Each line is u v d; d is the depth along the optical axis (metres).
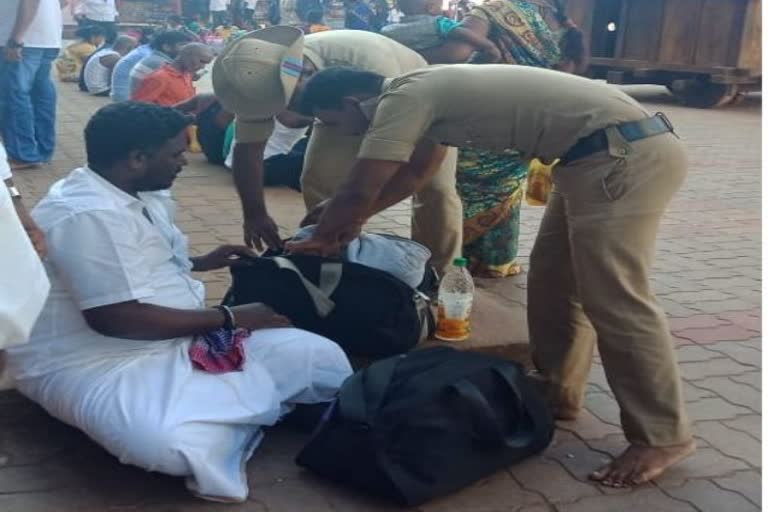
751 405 3.72
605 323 2.94
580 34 5.00
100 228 2.79
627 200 2.85
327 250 3.11
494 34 4.90
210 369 2.97
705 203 7.37
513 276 5.18
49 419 3.32
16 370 2.99
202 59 8.05
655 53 14.09
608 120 2.85
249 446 3.10
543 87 2.90
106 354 2.94
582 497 2.98
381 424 2.81
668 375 2.97
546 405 3.21
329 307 3.49
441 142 3.01
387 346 3.53
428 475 2.84
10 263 2.30
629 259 2.89
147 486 2.93
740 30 13.09
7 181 2.70
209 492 2.80
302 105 3.20
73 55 13.86
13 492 2.87
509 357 3.82
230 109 3.66
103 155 2.86
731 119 12.46
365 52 3.88
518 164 4.82
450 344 3.75
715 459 3.25
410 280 3.65
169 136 2.89
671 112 13.15
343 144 4.08
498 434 2.92
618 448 3.31
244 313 3.18
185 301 3.09
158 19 22.44
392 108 2.89
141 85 8.00
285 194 6.78
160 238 3.00
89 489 2.90
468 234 4.99
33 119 7.28
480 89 2.89
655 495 3.00
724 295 5.12
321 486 2.97
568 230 3.18
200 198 6.64
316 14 16.36
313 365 3.27
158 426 2.75
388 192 3.43
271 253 3.82
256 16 21.44
